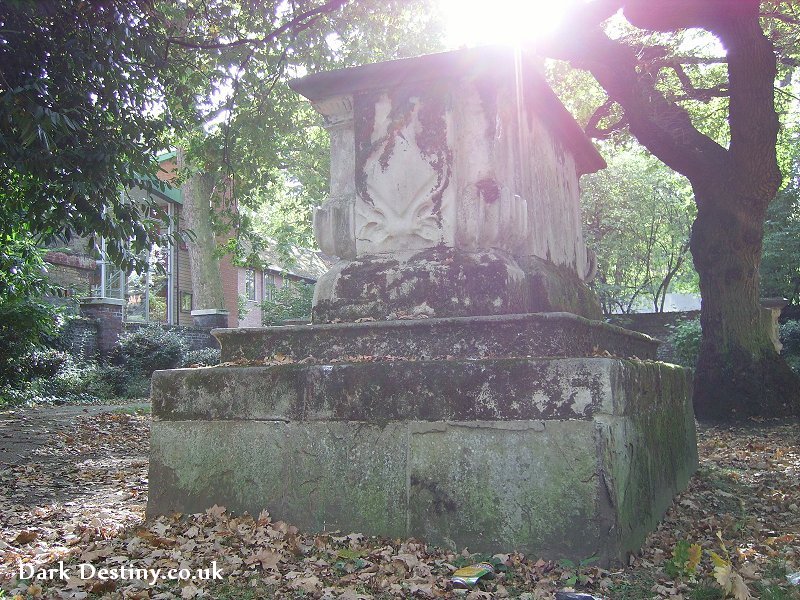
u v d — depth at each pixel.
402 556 3.43
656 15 9.88
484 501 3.54
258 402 4.09
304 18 10.37
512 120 4.70
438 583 3.15
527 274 4.61
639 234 27.33
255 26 10.97
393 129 4.62
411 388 3.76
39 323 12.66
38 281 11.45
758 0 9.82
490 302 4.22
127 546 3.70
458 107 4.56
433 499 3.63
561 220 5.68
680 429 5.61
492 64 4.49
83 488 6.00
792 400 10.51
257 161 12.47
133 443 8.99
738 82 10.41
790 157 18.36
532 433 3.49
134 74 7.94
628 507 3.57
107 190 6.63
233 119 11.75
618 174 26.77
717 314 10.97
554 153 5.66
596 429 3.38
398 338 4.05
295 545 3.55
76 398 14.48
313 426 3.94
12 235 9.58
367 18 11.60
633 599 3.04
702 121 16.23
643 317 20.16
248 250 26.61
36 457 7.74
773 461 7.05
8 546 3.90
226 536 3.75
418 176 4.54
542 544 3.41
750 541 4.14
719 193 10.93
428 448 3.68
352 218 4.70
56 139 6.21
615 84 10.68
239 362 4.32
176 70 9.06
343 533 3.79
